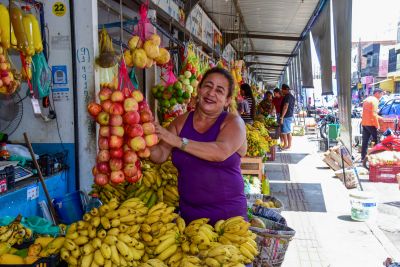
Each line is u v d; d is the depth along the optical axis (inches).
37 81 147.9
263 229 129.0
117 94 97.0
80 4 155.2
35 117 161.8
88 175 162.2
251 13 412.5
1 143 144.7
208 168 104.2
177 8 270.7
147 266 87.6
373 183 336.2
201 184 105.2
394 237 211.8
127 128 96.0
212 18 424.2
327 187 320.8
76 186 162.9
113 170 97.0
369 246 197.3
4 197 122.7
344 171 321.7
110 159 97.4
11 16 126.0
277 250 128.3
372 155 344.5
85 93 158.4
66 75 158.4
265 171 381.1
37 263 84.5
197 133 106.1
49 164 148.6
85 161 161.9
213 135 104.6
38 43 135.8
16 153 146.7
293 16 423.5
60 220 139.7
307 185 327.9
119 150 96.7
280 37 544.1
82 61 157.1
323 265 175.5
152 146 99.6
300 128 754.8
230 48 571.5
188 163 105.1
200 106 105.3
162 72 242.2
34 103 140.2
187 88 228.5
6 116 159.5
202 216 107.7
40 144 162.6
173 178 139.7
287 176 363.6
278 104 553.6
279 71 1174.3
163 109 232.5
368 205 232.2
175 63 268.8
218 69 106.2
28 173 139.7
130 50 152.6
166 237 96.9
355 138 511.5
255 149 260.7
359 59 1018.1
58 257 88.6
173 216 104.6
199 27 343.3
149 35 154.3
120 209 98.1
